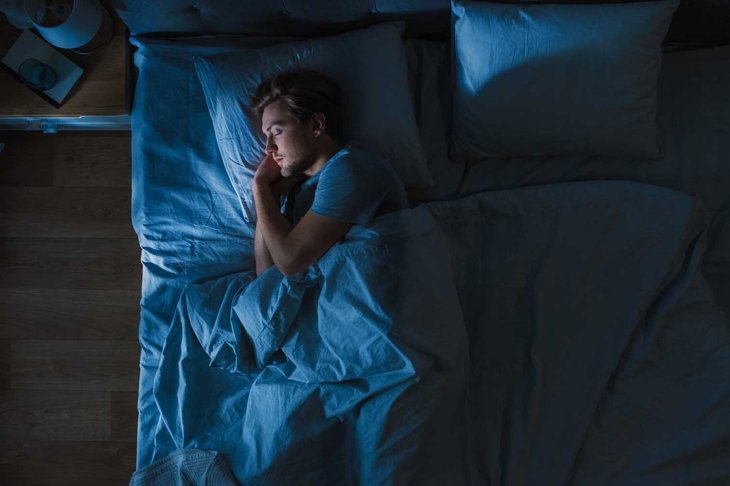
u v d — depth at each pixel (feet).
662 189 5.08
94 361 6.53
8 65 5.44
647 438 4.67
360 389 4.51
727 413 4.64
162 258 5.29
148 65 5.61
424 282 4.55
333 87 4.88
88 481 6.34
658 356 4.83
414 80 5.69
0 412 6.44
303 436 4.47
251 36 5.80
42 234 6.72
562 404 4.75
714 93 5.48
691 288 4.92
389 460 4.31
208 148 5.49
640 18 4.95
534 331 4.87
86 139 6.77
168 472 4.67
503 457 4.63
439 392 4.47
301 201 4.95
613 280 5.00
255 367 4.88
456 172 5.52
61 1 5.48
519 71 5.04
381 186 4.63
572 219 5.09
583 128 5.15
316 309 4.72
